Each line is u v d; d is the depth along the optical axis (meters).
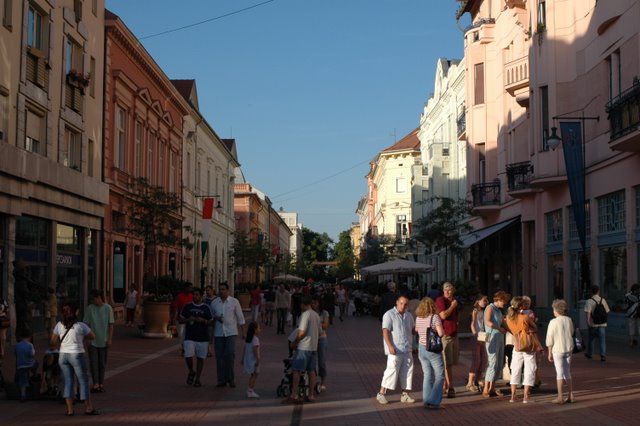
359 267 77.81
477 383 14.47
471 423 11.21
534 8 31.02
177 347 23.34
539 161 30.19
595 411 12.08
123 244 35.84
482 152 41.31
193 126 53.34
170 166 47.12
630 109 21.69
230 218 72.44
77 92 29.69
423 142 68.50
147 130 41.06
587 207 27.70
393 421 11.45
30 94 25.02
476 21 42.09
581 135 26.66
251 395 13.83
